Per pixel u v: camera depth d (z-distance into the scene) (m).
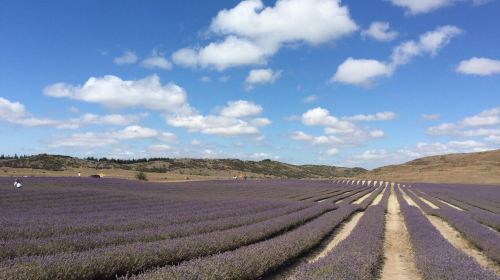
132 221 21.48
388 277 14.09
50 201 32.09
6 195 34.38
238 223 23.33
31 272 9.93
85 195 38.91
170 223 22.41
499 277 10.80
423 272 12.91
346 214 31.09
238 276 11.54
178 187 64.94
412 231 21.91
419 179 124.88
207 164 186.75
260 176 167.00
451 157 169.12
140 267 12.61
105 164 156.62
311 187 79.19
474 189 77.88
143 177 91.69
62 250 13.70
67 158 151.62
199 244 15.18
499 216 29.78
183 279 9.68
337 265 11.38
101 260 11.70
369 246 15.21
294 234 18.73
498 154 157.75
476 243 19.78
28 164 132.25
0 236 15.67
